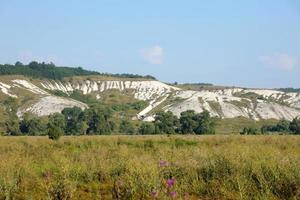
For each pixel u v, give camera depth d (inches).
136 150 1316.4
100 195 591.8
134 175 602.5
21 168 761.6
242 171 616.1
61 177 611.8
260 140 1907.0
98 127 6082.7
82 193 618.5
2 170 698.8
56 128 2458.2
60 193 568.7
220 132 7308.1
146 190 553.9
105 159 886.4
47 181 616.4
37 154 1168.2
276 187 546.9
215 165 670.5
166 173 658.2
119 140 2271.2
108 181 699.4
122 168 743.1
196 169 682.2
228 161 665.0
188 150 987.9
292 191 531.2
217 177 624.7
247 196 522.3
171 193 503.2
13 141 2197.3
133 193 560.7
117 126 7007.9
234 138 2140.7
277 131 6496.1
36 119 6205.7
